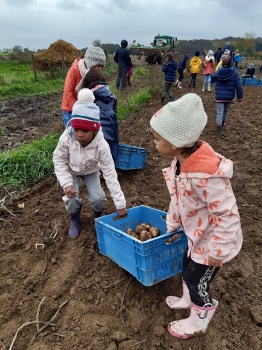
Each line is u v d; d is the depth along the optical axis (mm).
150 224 3623
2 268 3387
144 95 12602
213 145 7207
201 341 2557
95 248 3588
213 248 2178
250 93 15461
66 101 4918
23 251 3617
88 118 2979
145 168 5824
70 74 4809
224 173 2107
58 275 3248
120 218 3461
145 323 2729
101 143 3246
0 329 2723
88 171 3488
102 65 4734
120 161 5316
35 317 2805
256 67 34469
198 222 2322
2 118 10242
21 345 2592
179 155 2295
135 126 8539
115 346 2531
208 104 11961
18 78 18812
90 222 4043
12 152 6016
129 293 2990
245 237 3898
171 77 11352
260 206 4598
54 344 2566
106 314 2836
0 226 4102
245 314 2828
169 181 2467
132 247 2721
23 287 3107
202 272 2365
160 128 2209
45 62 24469
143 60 32812
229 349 2512
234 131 8312
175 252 2771
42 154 5852
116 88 14711
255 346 2516
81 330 2676
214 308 2484
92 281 3139
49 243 3695
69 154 3316
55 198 4730
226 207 2111
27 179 5324
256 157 6426
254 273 3314
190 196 2236
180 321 2623
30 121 9656
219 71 7469
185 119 2148
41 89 16641
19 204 4625
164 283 3086
